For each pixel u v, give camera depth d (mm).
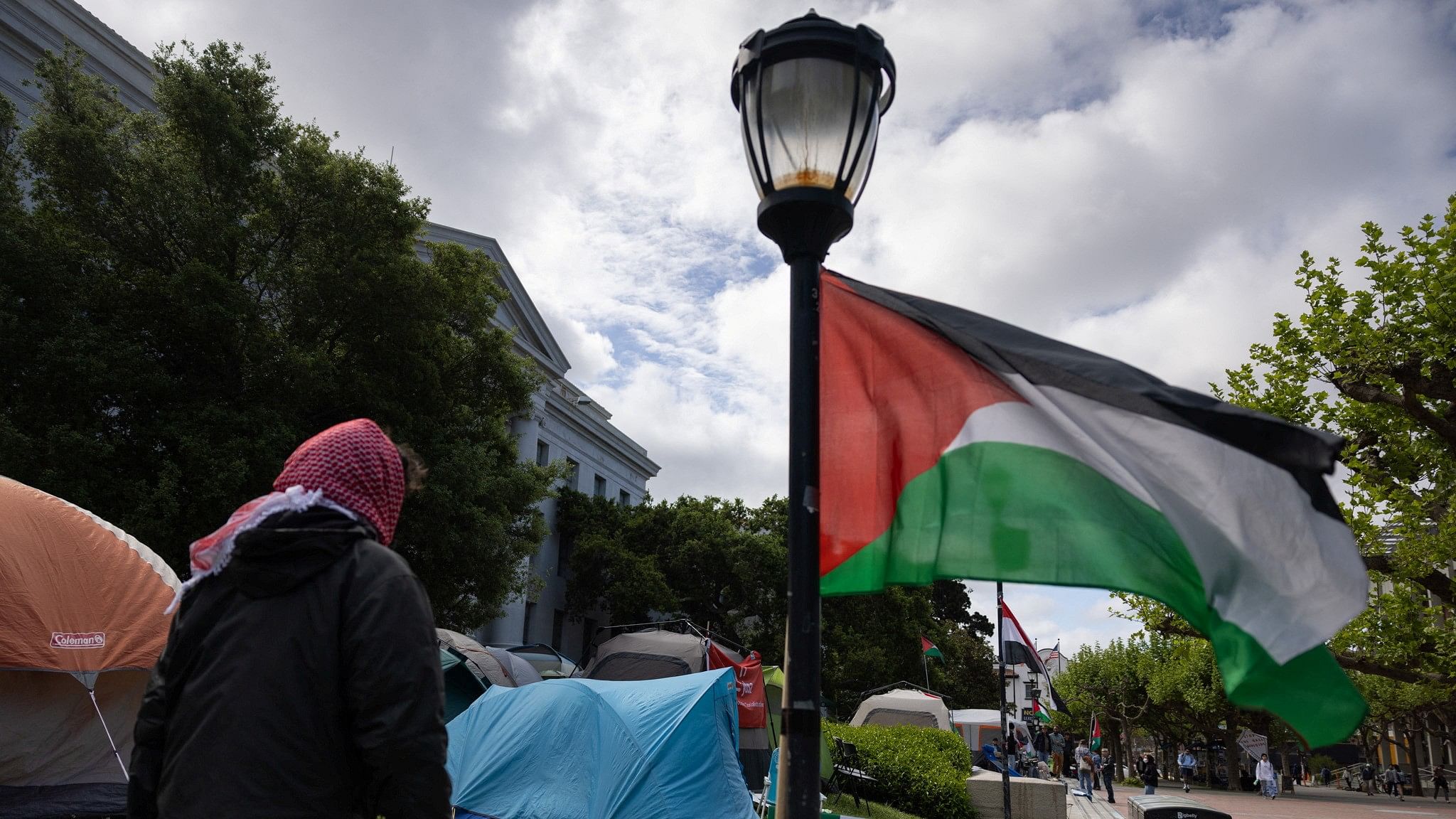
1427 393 13250
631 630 38312
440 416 20234
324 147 18438
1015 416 3881
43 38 22547
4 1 21531
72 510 9461
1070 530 3711
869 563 3973
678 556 39031
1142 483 3518
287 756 2059
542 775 9961
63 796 8766
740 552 38719
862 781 16422
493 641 34844
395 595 2168
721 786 10148
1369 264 13977
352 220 18109
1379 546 13750
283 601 2162
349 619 2139
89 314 16297
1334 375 14016
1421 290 13500
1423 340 13273
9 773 8617
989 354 3918
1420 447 13891
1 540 8656
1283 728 51344
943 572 3814
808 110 3701
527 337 39156
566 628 40812
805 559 3396
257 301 17312
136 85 24938
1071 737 65000
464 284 21188
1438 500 13781
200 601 2244
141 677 9672
